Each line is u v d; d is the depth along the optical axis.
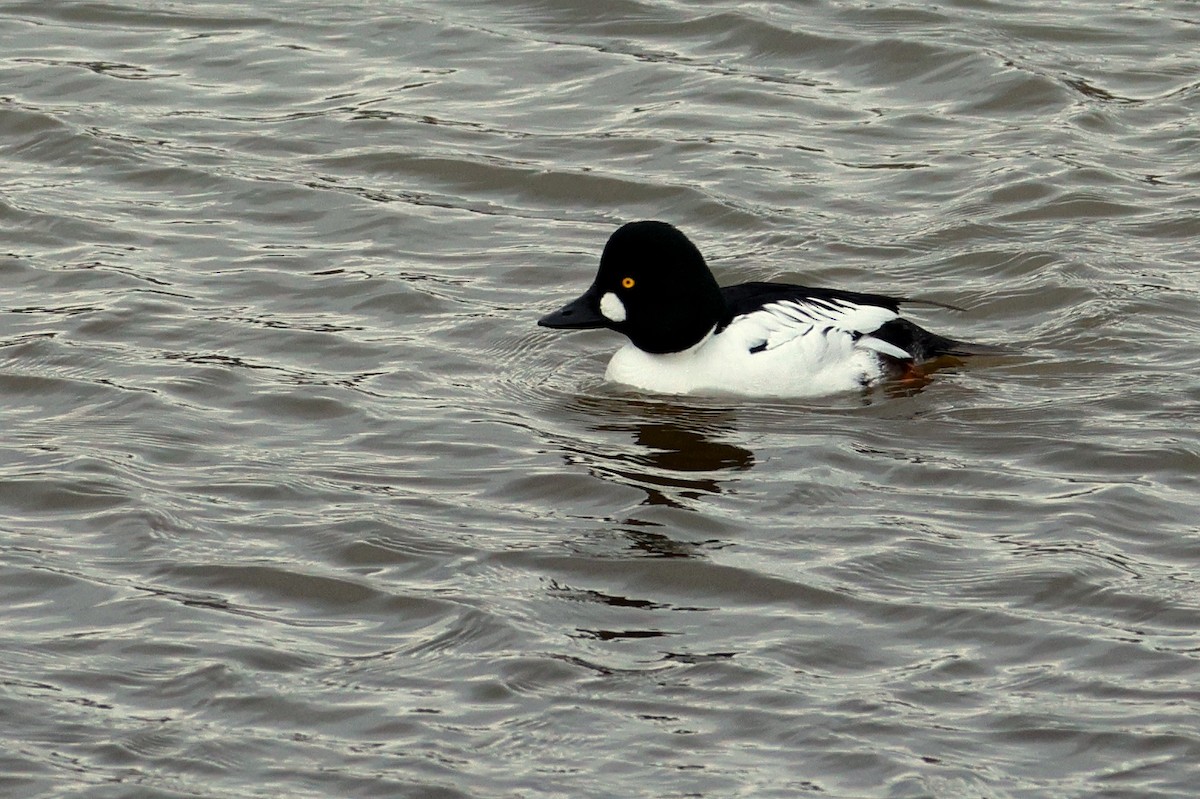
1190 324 15.20
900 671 10.53
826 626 11.04
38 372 14.61
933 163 18.28
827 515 12.42
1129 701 10.16
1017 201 17.47
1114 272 16.06
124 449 13.38
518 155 18.55
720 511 12.51
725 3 21.62
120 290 16.03
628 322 14.41
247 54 20.75
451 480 13.04
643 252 14.27
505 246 17.02
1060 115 19.12
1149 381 14.29
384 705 10.23
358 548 12.00
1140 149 18.45
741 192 17.78
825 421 13.91
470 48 20.84
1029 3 21.59
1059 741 9.81
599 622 11.13
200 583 11.58
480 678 10.51
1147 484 12.71
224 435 13.70
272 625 11.11
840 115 19.33
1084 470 12.97
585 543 12.09
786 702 10.21
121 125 19.17
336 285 16.23
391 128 19.11
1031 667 10.53
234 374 14.64
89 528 12.26
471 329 15.52
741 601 11.36
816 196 17.72
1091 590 11.30
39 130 19.03
